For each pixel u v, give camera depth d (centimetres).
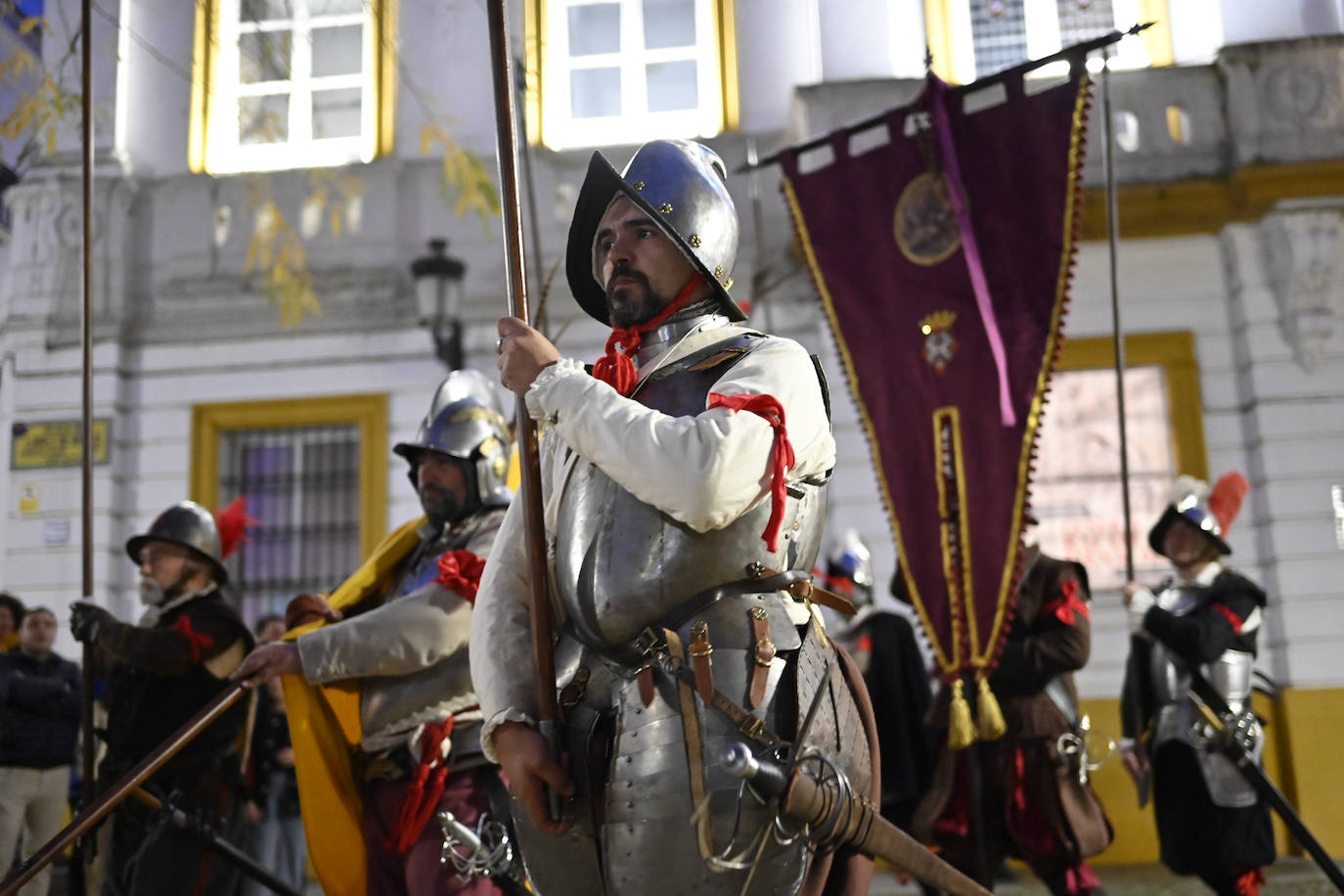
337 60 1074
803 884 192
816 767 187
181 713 409
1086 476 920
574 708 201
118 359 1020
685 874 183
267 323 1025
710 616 193
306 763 344
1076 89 493
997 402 489
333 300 1022
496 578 224
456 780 343
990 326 477
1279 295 913
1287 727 862
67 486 999
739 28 1034
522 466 203
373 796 348
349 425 1030
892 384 509
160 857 402
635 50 1048
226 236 1040
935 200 514
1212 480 909
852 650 659
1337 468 893
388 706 344
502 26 213
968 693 462
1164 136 949
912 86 966
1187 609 505
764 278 880
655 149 227
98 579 987
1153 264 934
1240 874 484
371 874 346
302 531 1023
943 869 204
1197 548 513
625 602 196
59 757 602
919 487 495
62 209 1031
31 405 1009
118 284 1028
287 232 1007
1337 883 457
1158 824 500
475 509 377
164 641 397
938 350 502
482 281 1015
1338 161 910
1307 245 905
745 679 189
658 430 185
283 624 744
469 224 1025
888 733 630
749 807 181
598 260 230
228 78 1076
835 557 695
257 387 1020
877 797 213
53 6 844
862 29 988
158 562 431
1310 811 848
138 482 1013
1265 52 942
